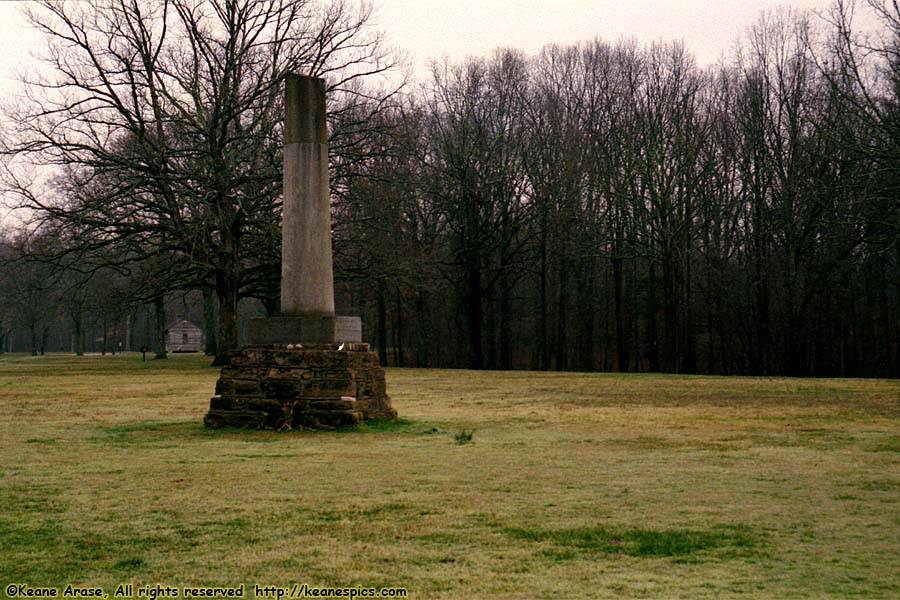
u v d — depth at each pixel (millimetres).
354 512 8062
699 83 51000
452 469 10430
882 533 7199
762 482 9469
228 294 38844
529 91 54438
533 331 62875
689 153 47406
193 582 6062
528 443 12844
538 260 58969
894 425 15008
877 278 47031
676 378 32188
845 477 9766
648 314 53562
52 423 15977
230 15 36938
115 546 6977
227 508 8297
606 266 57375
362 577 6117
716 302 52500
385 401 15797
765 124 47406
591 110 53031
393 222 42062
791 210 45125
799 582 5918
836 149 43312
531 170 53000
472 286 54094
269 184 38000
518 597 5645
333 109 40875
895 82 35031
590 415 17281
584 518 7777
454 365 61781
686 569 6234
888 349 46375
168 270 37812
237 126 38562
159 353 62688
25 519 7902
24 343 121062
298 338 14828
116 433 14336
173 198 36844
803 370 48906
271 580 6082
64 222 36219
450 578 6066
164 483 9609
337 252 39469
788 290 46094
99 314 41406
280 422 14602
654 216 48594
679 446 12445
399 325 58875
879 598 5566
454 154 52031
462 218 53094
